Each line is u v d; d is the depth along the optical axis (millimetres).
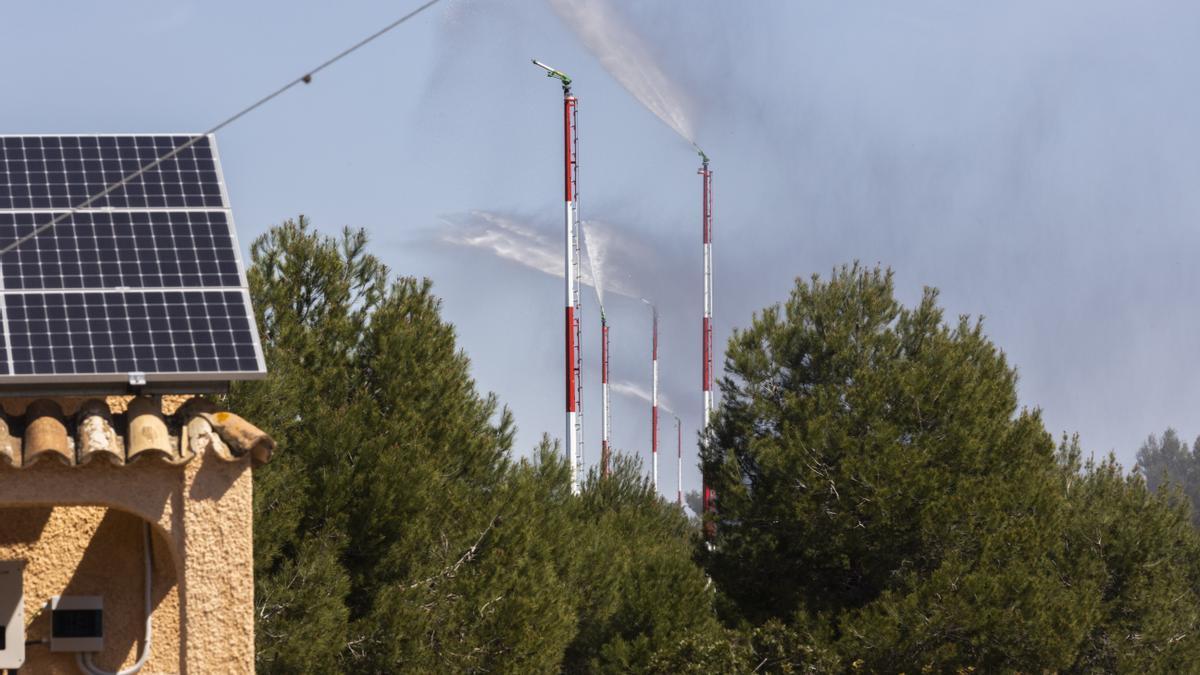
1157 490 108812
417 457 77938
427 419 82375
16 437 35250
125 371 35844
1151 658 102312
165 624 40000
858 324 101062
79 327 36812
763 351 101500
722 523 101438
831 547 95062
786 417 98938
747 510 98375
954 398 96688
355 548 76625
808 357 101125
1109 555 104000
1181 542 111125
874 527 93062
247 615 35406
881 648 89250
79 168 42344
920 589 89938
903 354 101750
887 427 94688
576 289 117312
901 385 96125
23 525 39844
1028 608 88812
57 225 40031
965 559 93375
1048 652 88375
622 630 103875
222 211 41906
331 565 73438
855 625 91312
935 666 89375
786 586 98562
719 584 101938
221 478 35500
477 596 79562
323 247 81562
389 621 76125
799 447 95438
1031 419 99500
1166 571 106500
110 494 35031
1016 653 89062
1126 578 103625
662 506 149625
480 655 79562
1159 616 103000
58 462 34719
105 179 42062
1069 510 106000
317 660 73062
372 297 83062
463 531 81625
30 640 39500
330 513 75000
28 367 35312
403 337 80688
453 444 84062
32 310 37031
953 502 92000
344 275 82125
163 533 35281
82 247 39469
